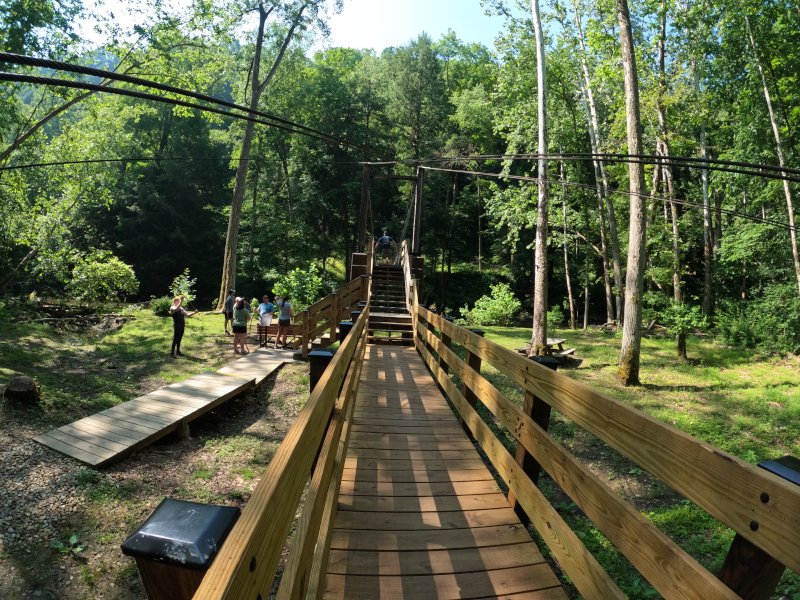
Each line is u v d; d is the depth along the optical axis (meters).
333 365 2.83
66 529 5.14
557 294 39.72
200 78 20.34
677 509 5.78
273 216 41.94
